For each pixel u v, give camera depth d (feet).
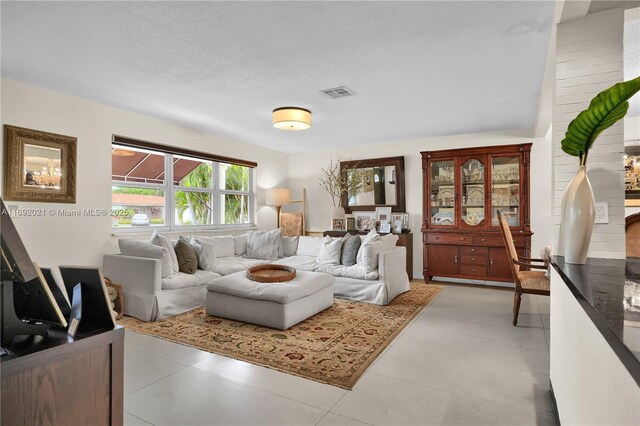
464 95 12.26
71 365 2.88
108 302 3.21
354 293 14.29
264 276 11.90
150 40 8.39
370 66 9.82
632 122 14.84
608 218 6.54
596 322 3.19
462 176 17.84
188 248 13.66
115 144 13.94
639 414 2.48
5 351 2.65
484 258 16.97
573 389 4.92
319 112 14.29
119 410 3.23
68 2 6.89
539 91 11.84
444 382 7.45
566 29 6.89
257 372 7.89
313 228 22.74
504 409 6.43
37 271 2.85
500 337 10.12
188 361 8.46
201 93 12.09
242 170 20.56
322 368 8.07
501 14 7.29
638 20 6.63
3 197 10.75
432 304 13.78
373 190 20.67
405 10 7.14
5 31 8.01
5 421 2.48
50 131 11.79
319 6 6.98
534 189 17.10
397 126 16.61
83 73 10.40
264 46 8.65
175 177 16.81
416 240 19.72
